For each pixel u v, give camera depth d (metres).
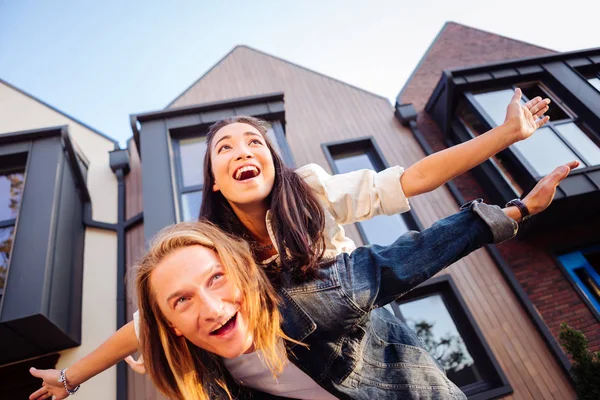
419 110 7.11
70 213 4.69
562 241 5.18
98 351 1.25
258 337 0.96
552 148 5.25
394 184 1.11
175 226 1.02
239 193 1.13
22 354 3.86
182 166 4.77
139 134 5.07
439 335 4.53
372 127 6.67
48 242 3.92
